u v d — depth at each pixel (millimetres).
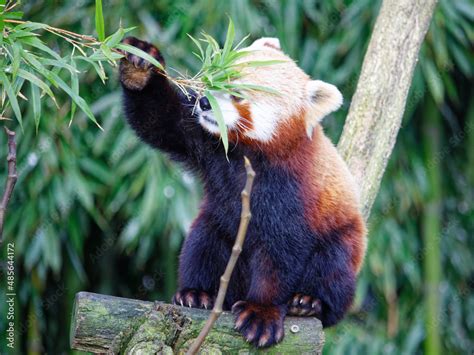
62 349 12039
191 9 10914
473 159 12398
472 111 12430
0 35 5129
